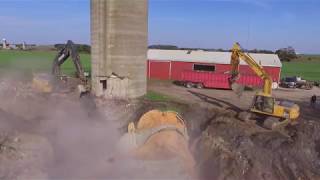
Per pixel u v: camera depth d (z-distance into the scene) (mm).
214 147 23609
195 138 27469
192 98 41281
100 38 37469
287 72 92312
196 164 22078
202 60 56656
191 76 51219
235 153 22734
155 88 48938
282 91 51531
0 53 135750
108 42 37188
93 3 37438
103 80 38312
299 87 55812
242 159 22047
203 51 61062
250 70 53000
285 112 29219
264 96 30469
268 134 26859
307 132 26797
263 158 22766
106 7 36531
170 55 59125
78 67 45188
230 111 33594
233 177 20688
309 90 53812
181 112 32344
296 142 24859
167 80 57938
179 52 60250
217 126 28109
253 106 31250
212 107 35594
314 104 37938
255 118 31141
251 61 32625
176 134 20203
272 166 22328
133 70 38562
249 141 24719
